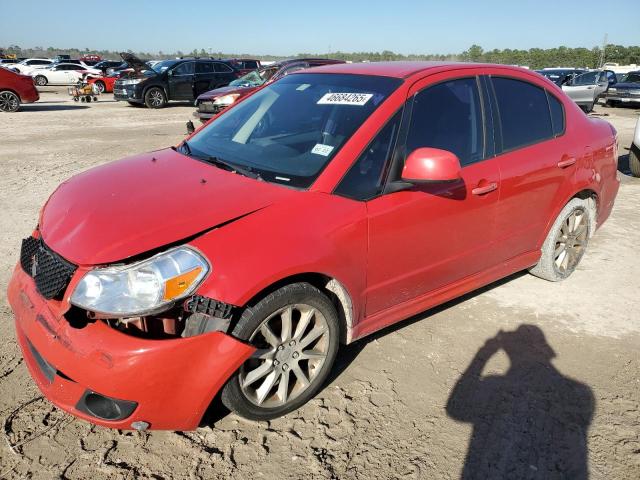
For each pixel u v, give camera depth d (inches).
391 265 115.6
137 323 90.6
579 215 170.4
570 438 104.3
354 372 121.4
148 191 106.8
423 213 117.4
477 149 132.5
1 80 641.6
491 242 139.6
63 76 1211.9
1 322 136.1
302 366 109.1
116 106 792.3
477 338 138.0
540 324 146.5
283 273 93.4
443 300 134.5
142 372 84.7
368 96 122.0
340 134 115.2
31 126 525.7
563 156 153.3
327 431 103.2
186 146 138.9
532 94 151.1
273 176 111.3
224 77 800.9
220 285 88.3
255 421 104.3
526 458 99.0
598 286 171.6
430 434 103.7
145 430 97.7
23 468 91.4
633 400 116.0
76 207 104.4
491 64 143.3
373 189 110.7
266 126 131.4
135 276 86.4
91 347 84.8
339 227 103.3
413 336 137.4
